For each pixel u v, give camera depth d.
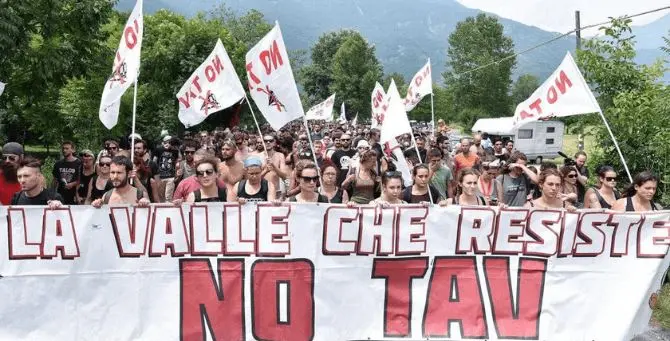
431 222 6.31
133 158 7.99
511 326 6.30
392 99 8.69
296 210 6.20
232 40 41.75
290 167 10.34
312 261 6.22
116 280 6.03
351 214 6.25
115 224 6.04
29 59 15.37
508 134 42.91
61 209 5.96
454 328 6.27
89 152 9.41
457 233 6.34
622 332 6.32
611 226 6.38
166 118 35.97
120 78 7.98
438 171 9.48
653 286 6.38
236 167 8.64
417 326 6.27
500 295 6.32
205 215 6.12
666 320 7.45
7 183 7.24
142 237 6.07
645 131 10.23
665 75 11.73
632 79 11.80
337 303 6.23
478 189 8.07
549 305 6.34
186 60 37.62
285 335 6.18
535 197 9.18
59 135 23.12
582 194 8.88
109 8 17.12
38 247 5.94
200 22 41.22
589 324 6.34
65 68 16.19
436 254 6.32
